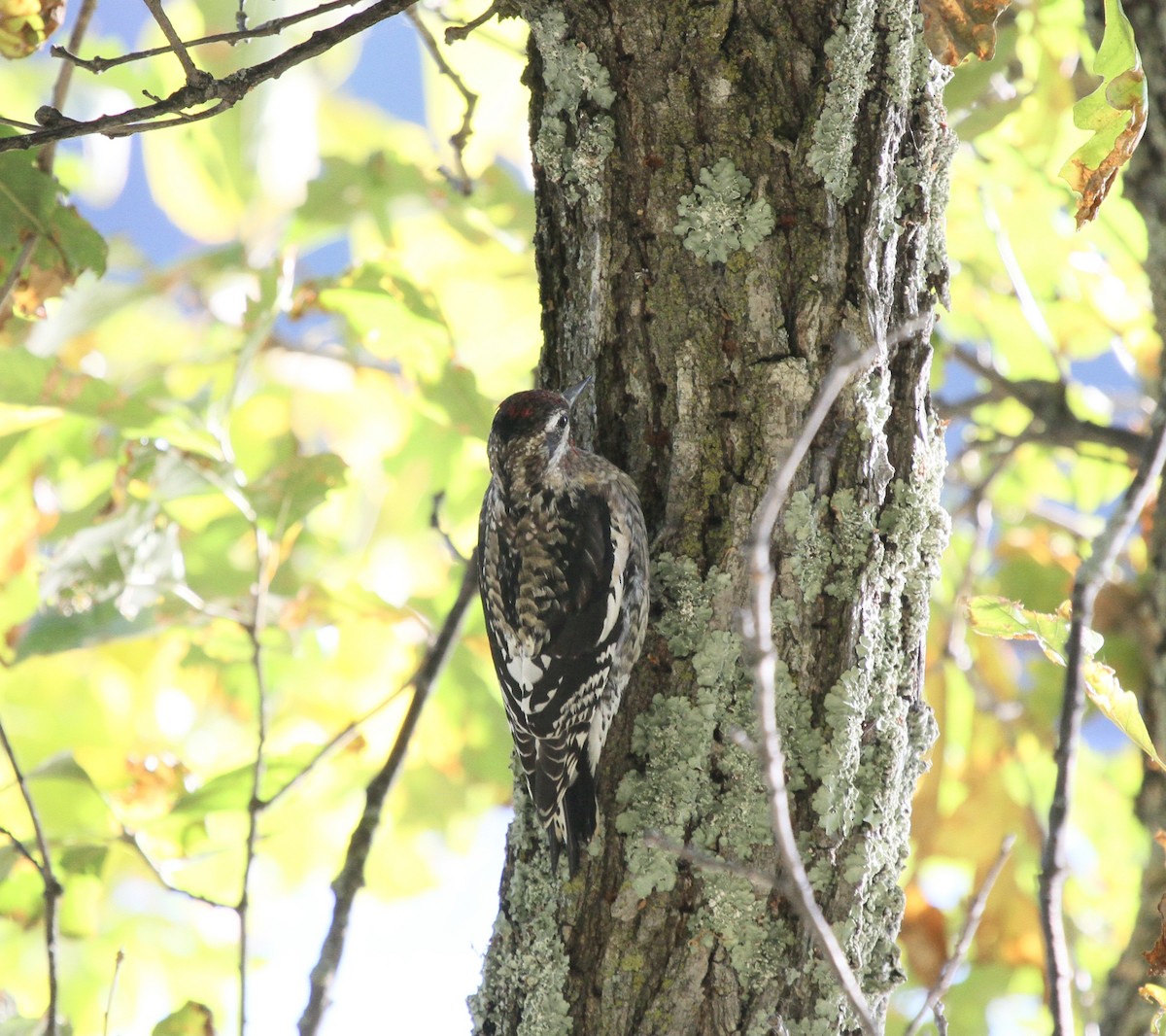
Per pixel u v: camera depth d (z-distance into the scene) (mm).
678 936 7223
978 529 12742
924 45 7293
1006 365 14227
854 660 7250
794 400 7281
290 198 13828
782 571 7293
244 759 13219
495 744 13492
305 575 12578
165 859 9992
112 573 10289
